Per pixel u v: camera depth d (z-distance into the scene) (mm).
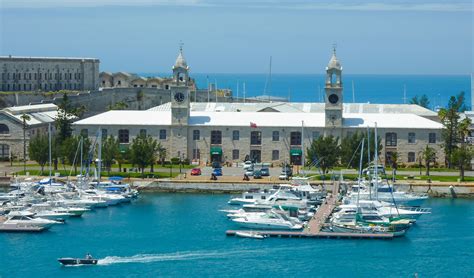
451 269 155375
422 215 197125
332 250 166375
